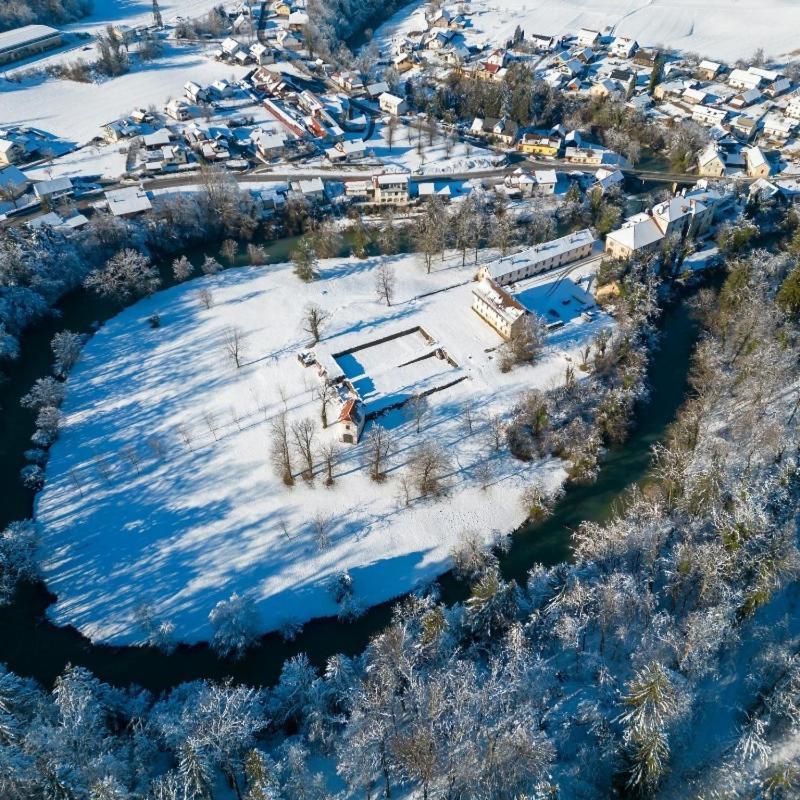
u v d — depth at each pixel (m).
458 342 184.12
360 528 140.50
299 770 93.88
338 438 158.00
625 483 149.62
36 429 161.62
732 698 104.81
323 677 112.12
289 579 131.75
